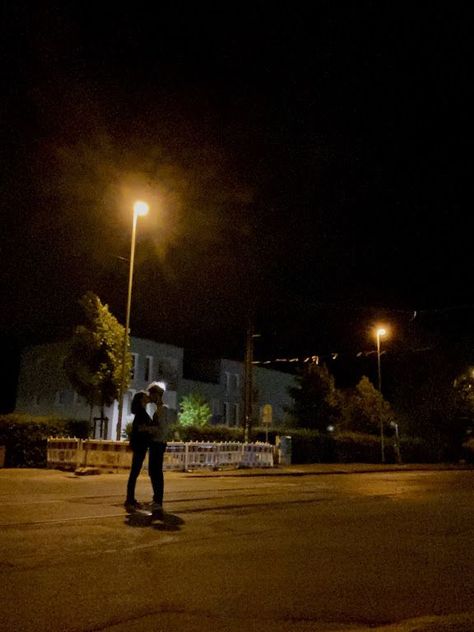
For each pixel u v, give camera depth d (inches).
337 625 175.6
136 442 380.5
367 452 1549.0
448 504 474.9
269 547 280.4
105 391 1033.5
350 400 1690.5
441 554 273.4
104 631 167.8
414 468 1316.4
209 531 315.3
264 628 171.9
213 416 1907.0
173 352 1768.0
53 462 863.1
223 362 1993.1
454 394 1918.1
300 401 1624.0
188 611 185.8
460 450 1891.0
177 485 627.2
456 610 191.5
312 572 235.8
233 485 636.1
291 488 605.9
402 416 1977.1
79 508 385.4
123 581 215.3
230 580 220.8
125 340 908.0
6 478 679.7
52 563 239.0
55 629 168.2
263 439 1306.6
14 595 197.5
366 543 296.7
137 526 321.4
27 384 1680.6
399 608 192.7
